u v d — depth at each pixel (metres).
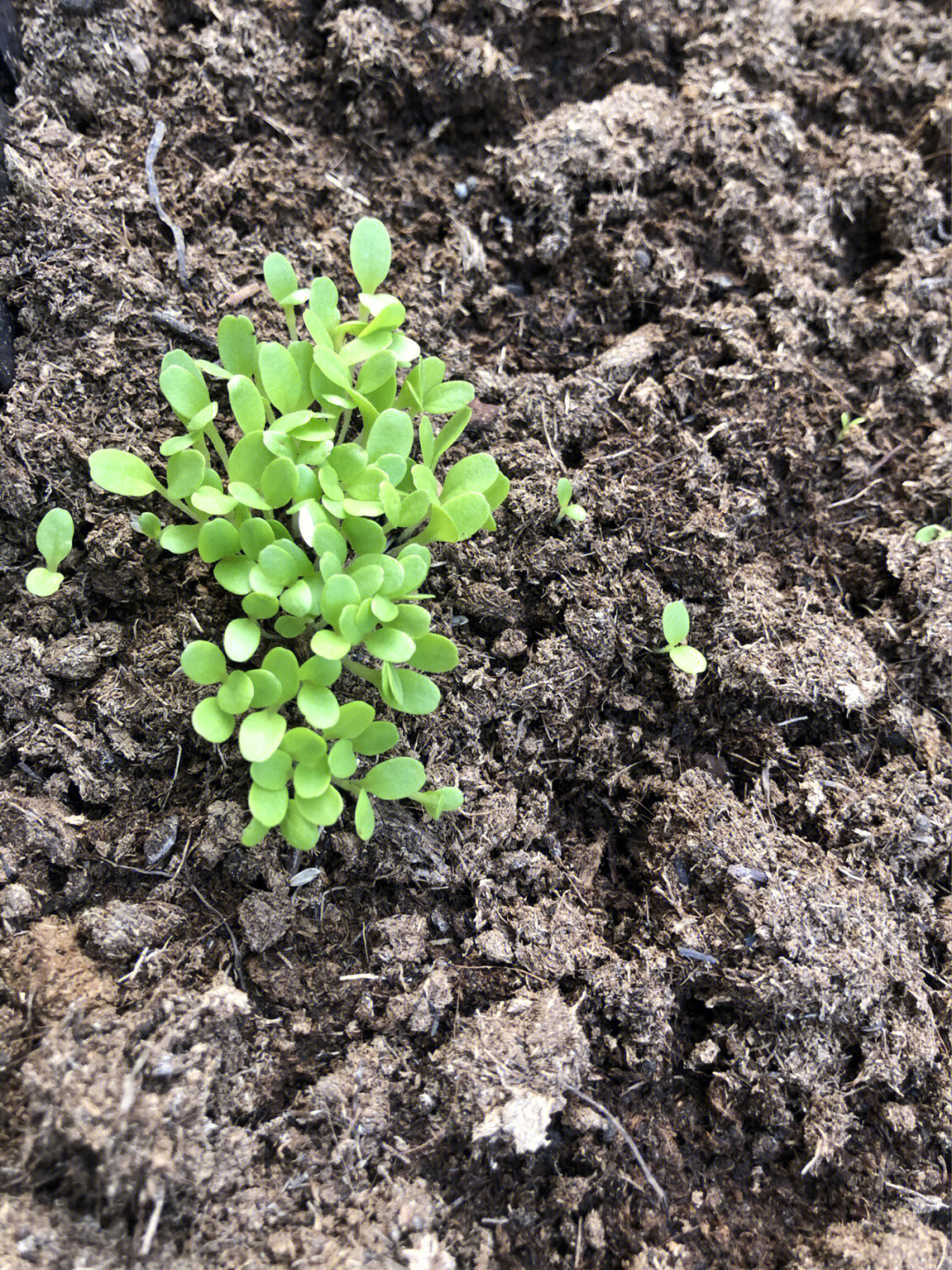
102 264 0.18
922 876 0.18
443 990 0.16
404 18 0.20
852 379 0.22
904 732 0.18
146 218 0.19
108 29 0.19
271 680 0.14
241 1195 0.14
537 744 0.18
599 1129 0.15
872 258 0.23
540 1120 0.15
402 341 0.17
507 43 0.22
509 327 0.21
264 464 0.16
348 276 0.20
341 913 0.16
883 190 0.22
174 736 0.17
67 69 0.19
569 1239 0.15
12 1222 0.13
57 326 0.18
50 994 0.14
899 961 0.17
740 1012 0.16
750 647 0.18
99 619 0.18
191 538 0.16
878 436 0.21
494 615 0.18
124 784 0.17
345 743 0.15
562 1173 0.15
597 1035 0.16
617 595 0.19
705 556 0.19
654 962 0.16
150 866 0.16
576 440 0.19
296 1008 0.16
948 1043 0.17
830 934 0.16
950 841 0.18
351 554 0.16
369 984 0.16
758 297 0.21
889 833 0.17
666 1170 0.16
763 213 0.21
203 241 0.19
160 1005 0.15
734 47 0.23
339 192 0.20
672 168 0.21
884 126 0.24
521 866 0.17
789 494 0.20
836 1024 0.16
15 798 0.16
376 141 0.21
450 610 0.18
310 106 0.20
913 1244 0.15
